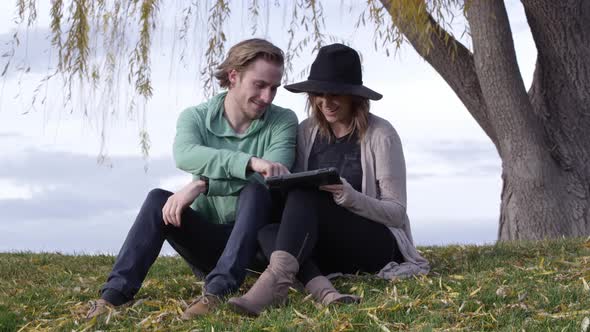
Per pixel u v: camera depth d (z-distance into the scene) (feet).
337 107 13.28
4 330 13.08
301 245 12.19
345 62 13.28
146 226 13.00
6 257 22.30
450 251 18.37
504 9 24.48
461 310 12.04
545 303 12.32
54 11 23.67
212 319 11.91
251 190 12.87
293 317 11.82
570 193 26.43
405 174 13.58
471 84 26.99
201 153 13.08
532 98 27.84
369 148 13.43
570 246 18.15
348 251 13.15
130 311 12.92
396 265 13.65
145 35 23.47
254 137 13.67
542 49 27.07
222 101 13.89
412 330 11.15
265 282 12.09
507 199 27.22
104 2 23.86
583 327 10.99
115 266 12.98
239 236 12.57
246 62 13.21
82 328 12.31
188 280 16.02
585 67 26.76
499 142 26.61
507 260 16.14
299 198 12.42
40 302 14.92
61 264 20.71
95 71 23.68
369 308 11.86
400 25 22.27
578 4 26.32
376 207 12.83
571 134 26.76
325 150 13.71
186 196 12.78
